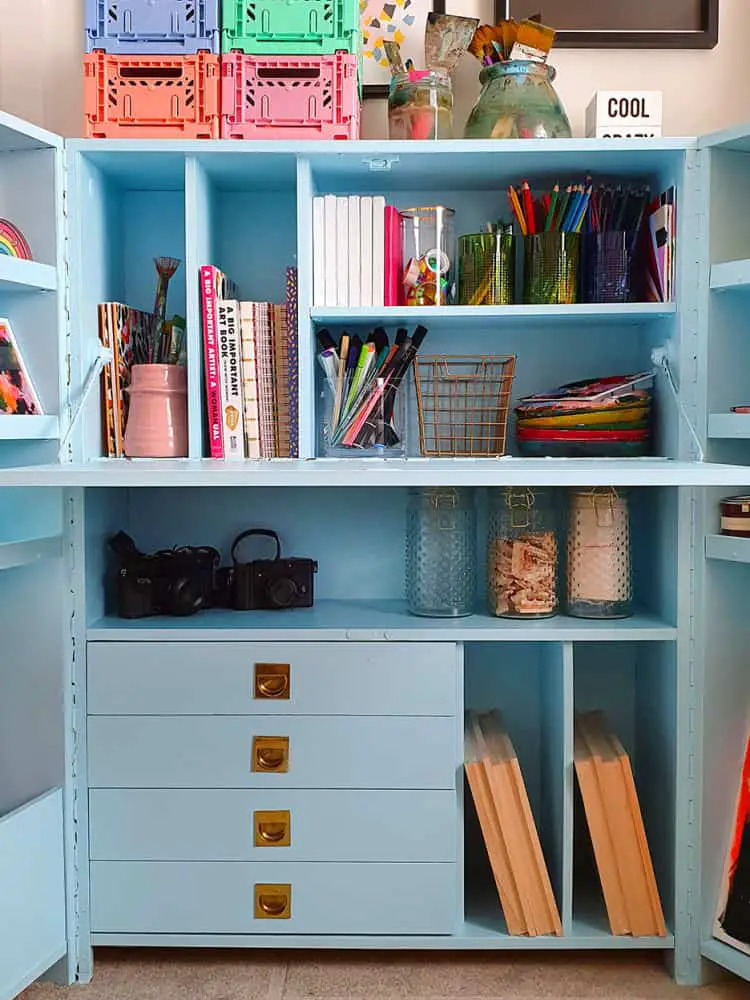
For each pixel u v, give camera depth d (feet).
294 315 5.95
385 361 6.03
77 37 6.44
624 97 5.96
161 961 5.72
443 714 5.54
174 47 5.78
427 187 6.41
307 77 5.89
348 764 5.55
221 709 5.55
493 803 5.57
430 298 5.95
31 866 5.24
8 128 5.16
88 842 5.58
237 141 5.56
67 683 5.54
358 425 6.00
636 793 6.14
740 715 5.59
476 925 5.70
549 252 5.91
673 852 5.60
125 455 5.93
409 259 6.01
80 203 5.62
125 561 5.86
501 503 5.97
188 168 5.68
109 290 6.21
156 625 5.65
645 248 6.04
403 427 6.26
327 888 5.57
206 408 5.98
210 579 6.12
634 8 6.43
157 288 6.45
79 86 6.46
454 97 6.50
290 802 5.56
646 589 6.29
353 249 5.85
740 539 5.26
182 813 5.57
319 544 6.63
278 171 5.99
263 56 5.78
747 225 5.61
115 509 6.27
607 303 5.84
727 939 5.45
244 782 5.55
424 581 5.93
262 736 5.55
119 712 5.56
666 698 5.79
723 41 6.50
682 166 5.57
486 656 6.68
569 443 5.92
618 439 5.90
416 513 5.99
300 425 5.74
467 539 5.99
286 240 6.53
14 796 5.58
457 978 5.50
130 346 6.16
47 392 5.53
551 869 5.99
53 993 5.37
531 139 5.60
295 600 6.16
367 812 5.56
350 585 6.63
